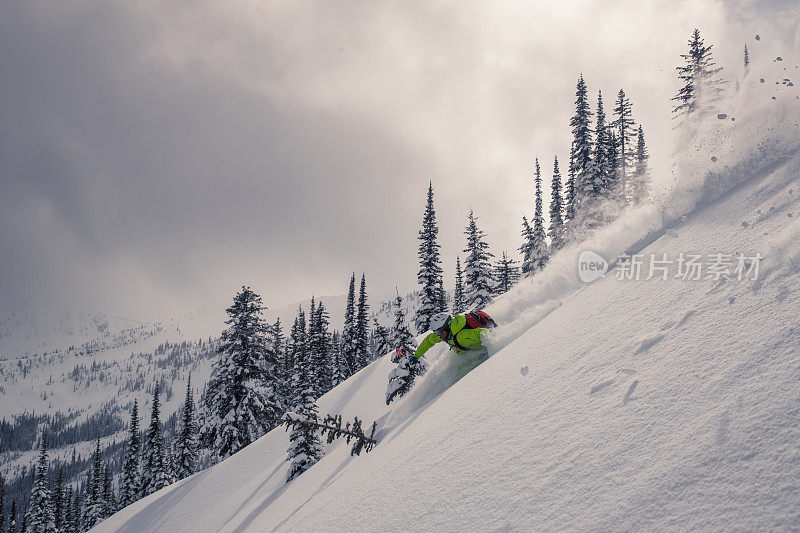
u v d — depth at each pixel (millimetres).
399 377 8391
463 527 1604
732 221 3467
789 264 2016
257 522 7219
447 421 3256
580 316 3488
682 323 2115
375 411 13672
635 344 2217
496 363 4109
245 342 27297
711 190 4895
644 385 1758
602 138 26734
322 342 38594
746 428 1170
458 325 6094
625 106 33875
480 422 2635
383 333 39969
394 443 4461
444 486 2080
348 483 4047
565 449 1671
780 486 942
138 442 44969
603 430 1622
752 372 1391
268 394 34438
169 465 42906
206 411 27375
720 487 1044
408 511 2074
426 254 34344
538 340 3744
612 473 1353
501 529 1433
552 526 1284
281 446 17141
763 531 859
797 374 1246
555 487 1473
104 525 20281
